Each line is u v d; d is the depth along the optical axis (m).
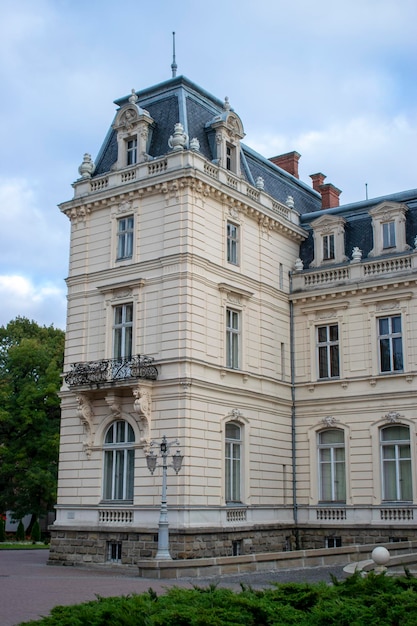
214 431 34.31
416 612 13.48
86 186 38.66
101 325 36.62
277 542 37.25
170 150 36.69
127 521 33.47
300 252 43.44
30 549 48.56
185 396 32.84
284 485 38.88
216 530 33.00
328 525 37.94
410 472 36.88
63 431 36.69
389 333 38.62
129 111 38.22
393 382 37.78
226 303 36.53
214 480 33.78
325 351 40.44
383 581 15.55
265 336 39.06
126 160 38.22
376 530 36.66
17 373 62.03
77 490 35.50
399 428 37.56
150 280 35.25
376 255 40.03
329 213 43.69
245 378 36.84
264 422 38.03
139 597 14.38
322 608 13.71
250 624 13.10
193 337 33.81
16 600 19.84
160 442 33.03
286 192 45.75
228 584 23.64
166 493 31.23
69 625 12.70
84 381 35.28
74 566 34.25
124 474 34.28
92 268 37.75
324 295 40.38
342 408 39.03
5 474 59.31
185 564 26.33
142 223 36.38
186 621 12.73
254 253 39.38
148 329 34.84
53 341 67.56
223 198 37.03
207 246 35.72
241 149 42.06
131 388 33.97
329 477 39.16
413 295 37.91
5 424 59.75
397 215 39.78
